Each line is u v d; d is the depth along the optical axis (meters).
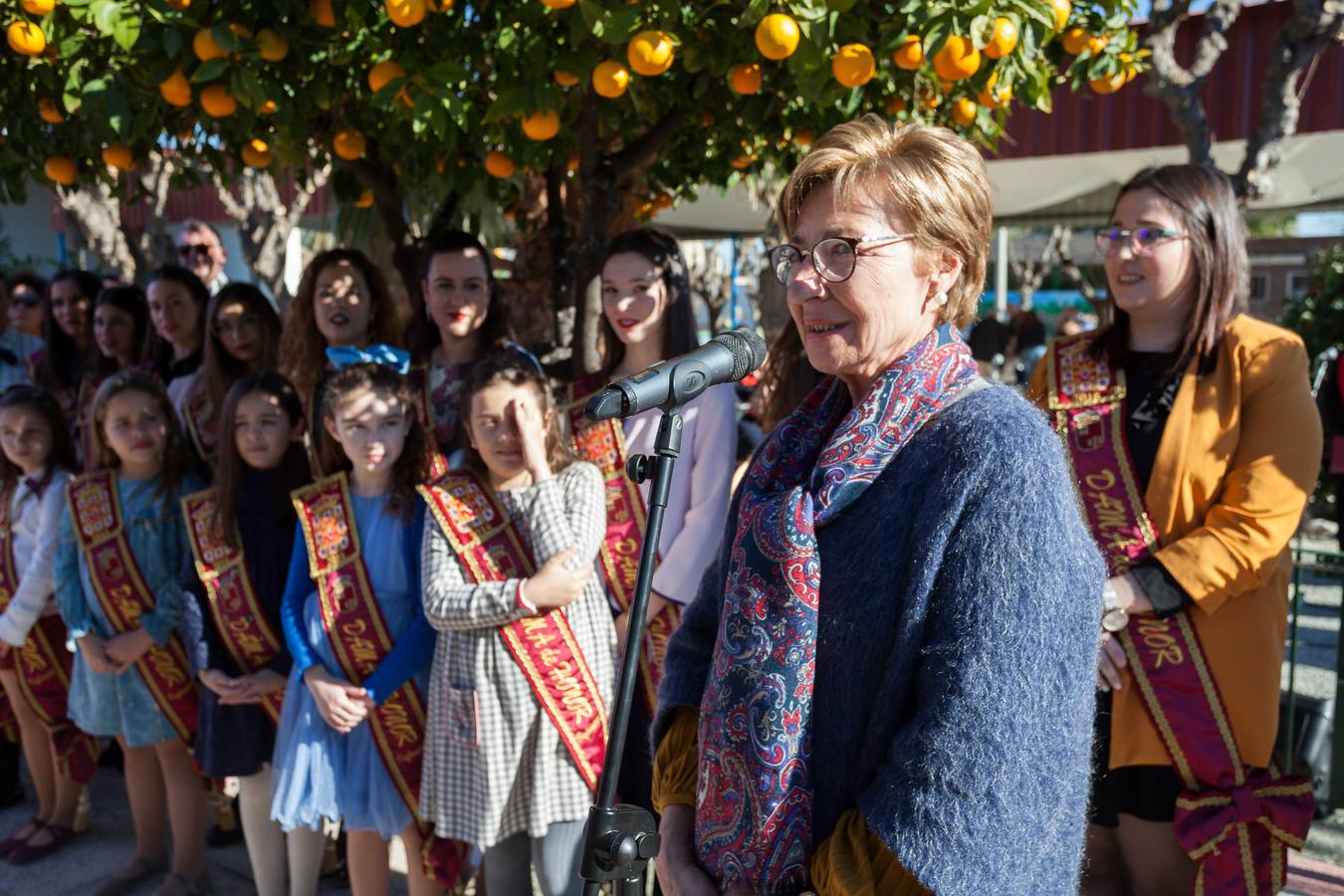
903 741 1.06
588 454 2.54
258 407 2.68
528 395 2.31
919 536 1.08
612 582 2.48
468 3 2.42
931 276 1.19
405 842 2.49
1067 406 2.07
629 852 1.21
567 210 4.18
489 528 2.30
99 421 2.95
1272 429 1.91
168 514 2.93
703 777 1.25
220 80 2.25
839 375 1.25
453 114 2.20
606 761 1.26
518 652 2.20
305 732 2.44
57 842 3.29
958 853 1.00
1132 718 1.93
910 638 1.08
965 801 1.00
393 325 3.32
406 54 2.35
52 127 2.94
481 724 2.20
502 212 4.29
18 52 2.19
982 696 1.01
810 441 1.31
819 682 1.16
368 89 2.75
